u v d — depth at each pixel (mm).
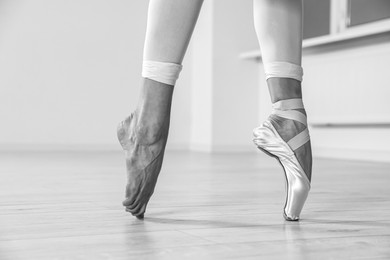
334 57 3996
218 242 792
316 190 1652
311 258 691
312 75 4207
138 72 4855
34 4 4543
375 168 2865
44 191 1556
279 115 1044
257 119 4902
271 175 2275
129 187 1010
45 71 4578
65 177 2092
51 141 4594
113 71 4773
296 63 1055
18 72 4504
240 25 4840
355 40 3803
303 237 841
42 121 4570
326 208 1208
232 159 3592
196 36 5027
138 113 1010
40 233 858
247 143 4879
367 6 3969
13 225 937
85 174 2252
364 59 3732
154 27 985
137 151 1003
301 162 1014
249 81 4871
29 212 1101
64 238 816
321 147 4250
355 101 3812
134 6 4836
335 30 4254
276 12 1033
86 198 1377
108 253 711
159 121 999
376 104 3639
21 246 755
